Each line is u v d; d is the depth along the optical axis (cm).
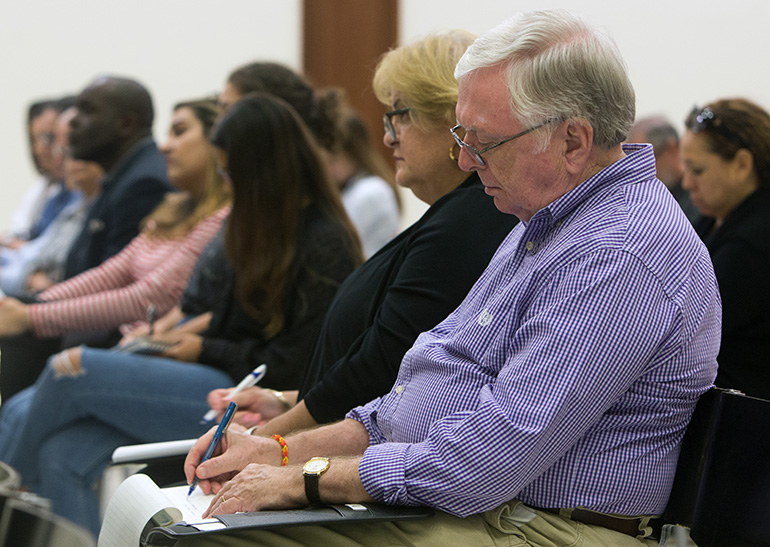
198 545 215
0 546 154
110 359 388
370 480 215
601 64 219
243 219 379
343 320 314
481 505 211
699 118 369
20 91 890
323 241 383
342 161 575
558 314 210
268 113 384
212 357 397
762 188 357
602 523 225
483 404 213
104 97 577
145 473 275
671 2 845
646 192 224
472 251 280
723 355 340
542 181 225
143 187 558
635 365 209
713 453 223
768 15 844
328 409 289
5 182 903
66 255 604
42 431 393
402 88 301
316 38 889
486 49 224
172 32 892
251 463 254
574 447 220
